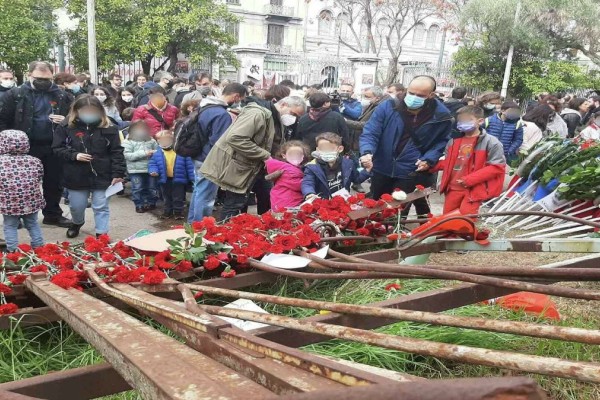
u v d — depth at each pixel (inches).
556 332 54.7
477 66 771.4
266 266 111.5
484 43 751.1
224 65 920.9
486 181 190.1
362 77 669.9
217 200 292.5
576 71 738.8
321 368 45.6
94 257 116.3
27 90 219.8
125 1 772.0
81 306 75.6
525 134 320.8
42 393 68.1
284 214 150.1
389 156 203.8
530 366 43.9
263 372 48.4
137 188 275.3
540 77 733.9
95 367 72.2
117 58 798.5
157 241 124.3
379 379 40.8
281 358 50.5
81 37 756.0
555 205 197.0
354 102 358.6
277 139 239.5
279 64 906.1
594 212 192.2
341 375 43.4
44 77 220.7
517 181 259.3
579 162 223.5
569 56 784.9
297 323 64.1
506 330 58.1
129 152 271.1
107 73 807.7
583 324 128.6
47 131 223.9
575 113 432.5
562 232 151.6
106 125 202.4
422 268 91.0
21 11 636.1
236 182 202.1
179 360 48.3
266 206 252.4
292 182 198.4
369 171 198.1
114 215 271.6
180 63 979.3
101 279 99.0
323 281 130.9
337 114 250.1
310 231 126.3
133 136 273.6
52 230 232.1
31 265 109.1
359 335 56.7
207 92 341.7
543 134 356.2
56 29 744.3
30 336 98.2
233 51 907.4
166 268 109.0
